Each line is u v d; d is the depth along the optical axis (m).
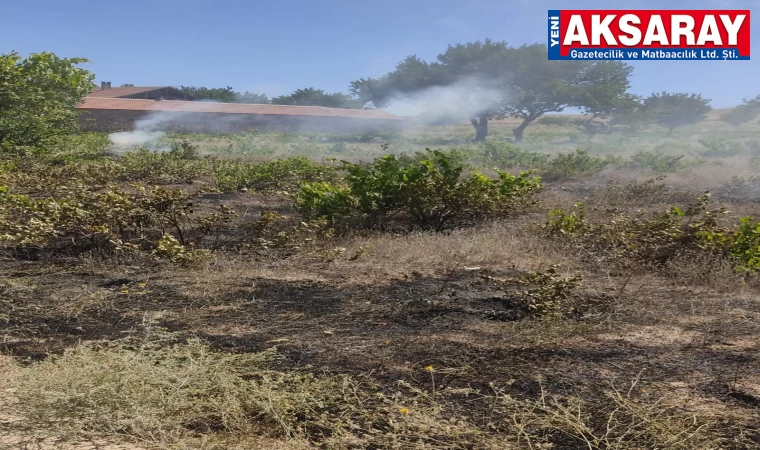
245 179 13.97
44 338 4.27
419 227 8.75
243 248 7.23
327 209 8.85
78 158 18.50
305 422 3.03
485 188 9.06
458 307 4.85
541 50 55.31
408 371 3.64
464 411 3.16
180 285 5.58
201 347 3.79
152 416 2.96
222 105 48.97
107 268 6.25
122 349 3.91
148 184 14.09
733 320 4.61
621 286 5.58
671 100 57.34
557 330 4.25
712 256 6.41
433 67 57.72
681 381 3.48
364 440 2.86
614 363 3.74
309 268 6.26
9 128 18.73
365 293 5.29
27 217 8.38
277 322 4.55
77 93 22.39
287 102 75.00
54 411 2.96
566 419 2.91
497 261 6.55
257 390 3.23
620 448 2.78
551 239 7.51
